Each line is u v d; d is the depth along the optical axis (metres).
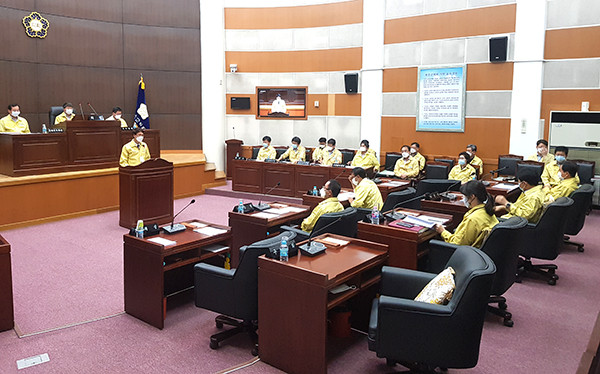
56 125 8.33
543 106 8.61
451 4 9.33
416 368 3.08
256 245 3.42
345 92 11.02
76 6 10.21
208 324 4.05
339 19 10.91
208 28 11.43
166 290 4.56
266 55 11.75
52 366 3.36
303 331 3.07
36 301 4.54
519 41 8.65
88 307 4.40
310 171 9.28
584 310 4.30
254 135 12.09
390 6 10.09
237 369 3.23
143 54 11.25
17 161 7.47
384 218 4.34
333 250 3.58
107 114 10.86
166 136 11.77
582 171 8.06
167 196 7.53
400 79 10.12
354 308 3.77
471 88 9.28
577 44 8.18
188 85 11.80
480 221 3.88
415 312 2.72
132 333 3.87
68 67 10.18
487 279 2.61
